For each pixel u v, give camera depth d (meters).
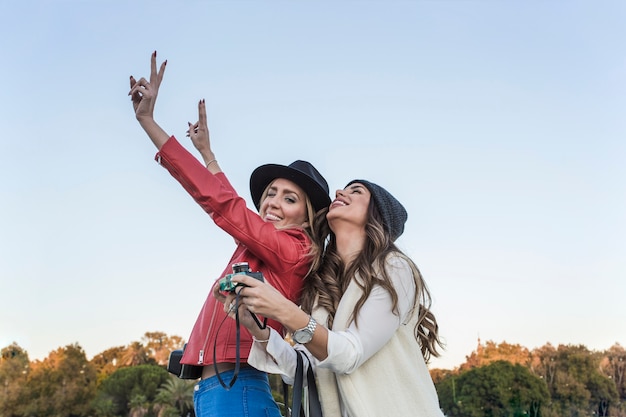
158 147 2.78
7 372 95.81
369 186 3.06
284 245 2.83
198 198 2.75
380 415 2.50
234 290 2.35
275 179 3.31
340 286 2.91
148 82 2.87
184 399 88.56
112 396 93.88
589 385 107.31
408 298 2.73
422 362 2.75
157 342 119.12
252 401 2.64
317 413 2.61
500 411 94.50
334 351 2.37
